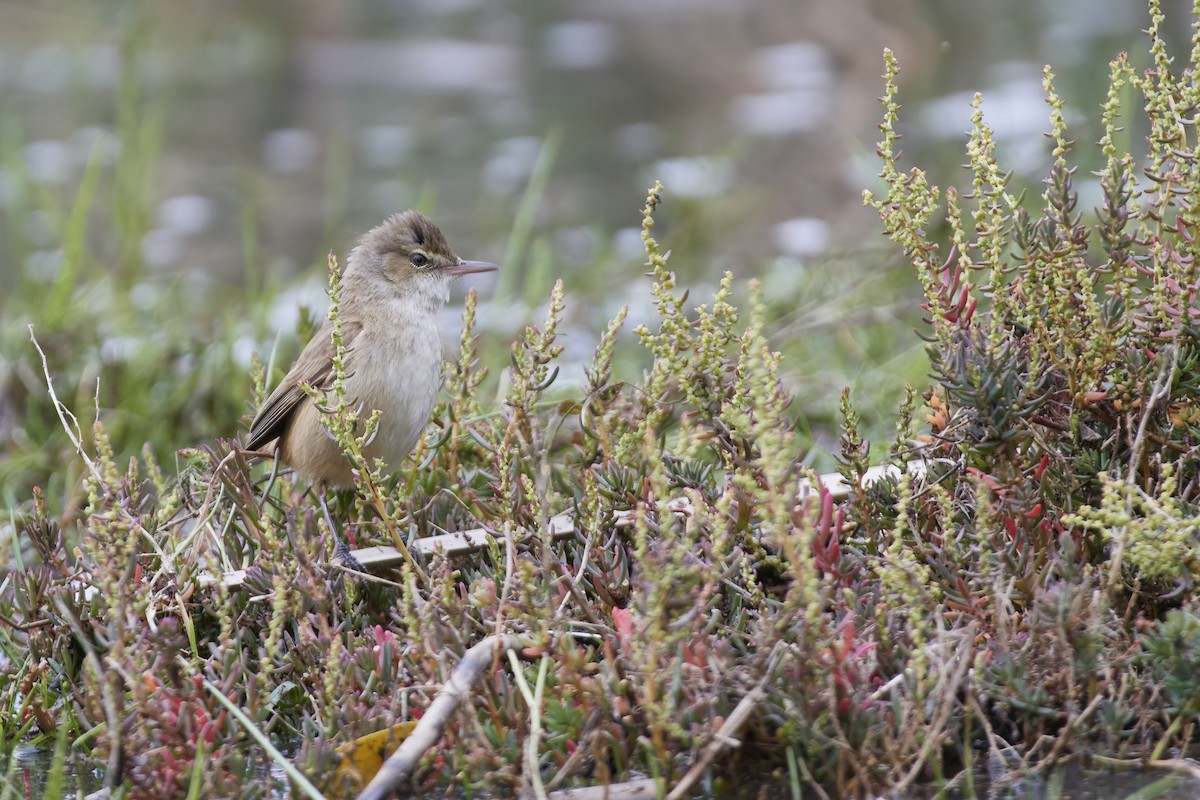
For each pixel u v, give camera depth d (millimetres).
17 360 15094
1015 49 29000
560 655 7598
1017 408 8000
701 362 8703
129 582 8430
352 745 7438
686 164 25141
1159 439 8289
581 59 35031
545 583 8109
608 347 9008
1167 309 8273
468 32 38156
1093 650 7438
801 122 27344
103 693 7785
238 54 36031
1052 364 8531
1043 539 8047
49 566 9445
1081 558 8016
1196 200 8234
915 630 7289
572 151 27312
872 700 7414
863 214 22078
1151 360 8359
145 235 22266
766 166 24984
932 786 7348
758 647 7406
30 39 36469
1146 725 7523
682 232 20609
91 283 19312
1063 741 7391
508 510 8758
